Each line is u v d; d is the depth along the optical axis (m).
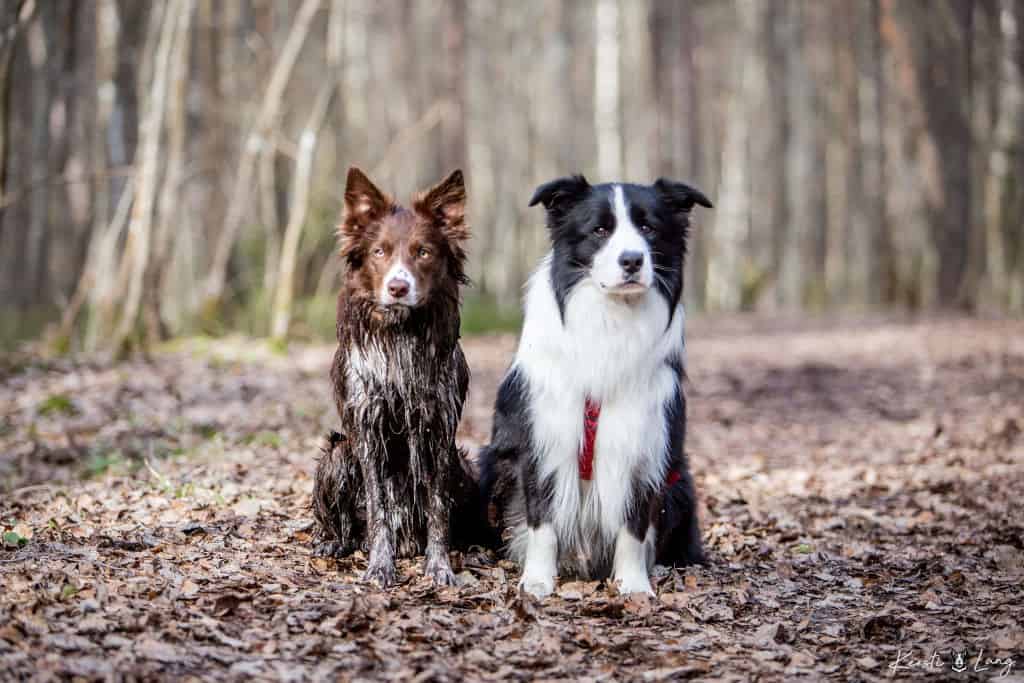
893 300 29.30
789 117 35.62
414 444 5.63
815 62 36.41
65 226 24.75
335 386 5.78
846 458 9.56
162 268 14.66
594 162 42.25
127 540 5.77
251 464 7.98
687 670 4.52
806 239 35.62
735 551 6.64
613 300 5.38
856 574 6.12
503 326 20.94
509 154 39.16
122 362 12.62
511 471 5.80
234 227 15.78
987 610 5.38
